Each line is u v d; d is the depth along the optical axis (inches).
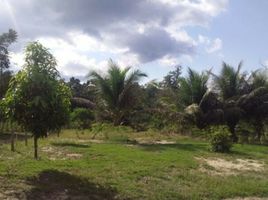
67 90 571.2
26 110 546.6
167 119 1332.4
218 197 522.9
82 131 1221.1
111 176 564.7
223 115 1323.8
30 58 554.3
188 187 550.6
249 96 1353.3
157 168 637.9
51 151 776.3
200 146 970.7
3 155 694.5
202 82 1384.1
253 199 532.7
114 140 1066.7
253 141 1315.2
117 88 1311.5
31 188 472.4
